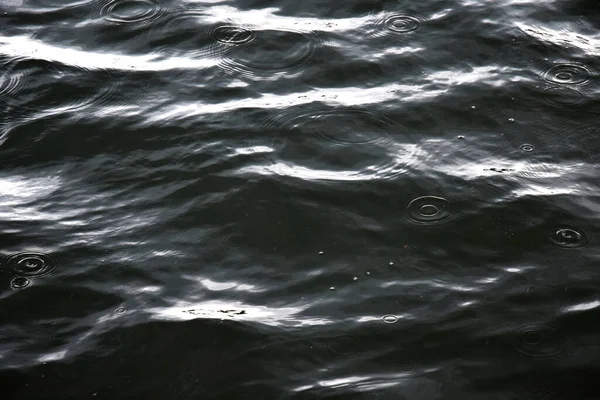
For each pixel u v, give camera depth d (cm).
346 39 882
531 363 546
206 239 652
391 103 791
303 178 706
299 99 800
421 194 689
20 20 930
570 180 703
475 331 570
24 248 644
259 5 944
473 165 720
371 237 651
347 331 570
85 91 819
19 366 551
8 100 808
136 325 577
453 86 812
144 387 538
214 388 535
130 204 687
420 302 593
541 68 837
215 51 869
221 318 580
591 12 920
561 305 588
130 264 630
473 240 647
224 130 762
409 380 536
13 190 703
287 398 525
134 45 885
